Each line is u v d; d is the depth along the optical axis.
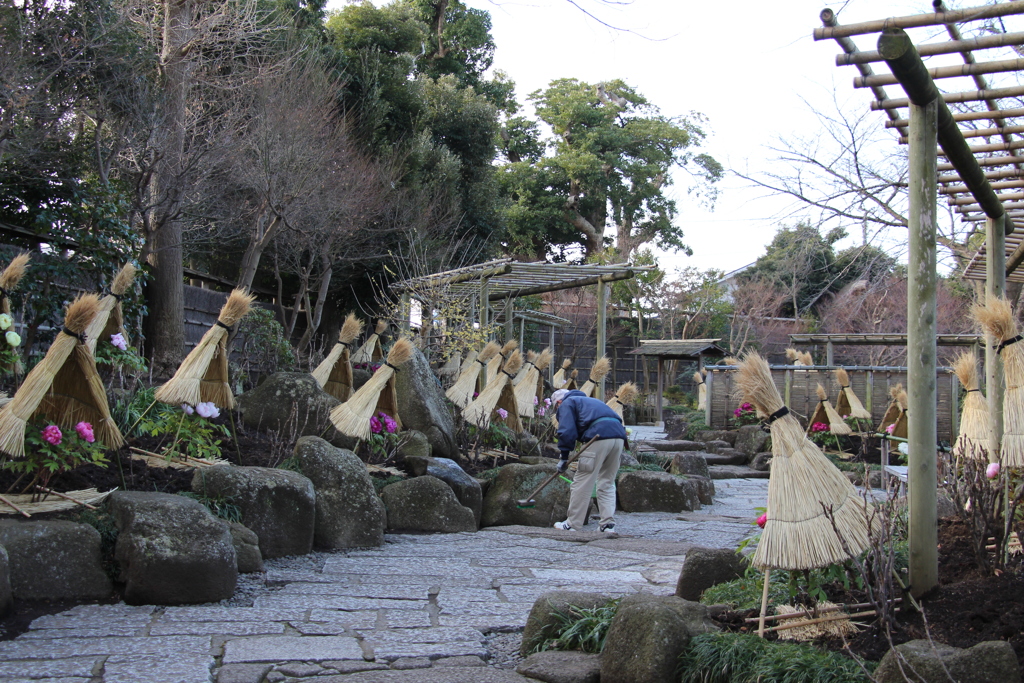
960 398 14.10
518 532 6.98
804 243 11.75
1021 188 4.67
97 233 9.35
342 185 13.38
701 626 3.22
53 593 4.22
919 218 3.34
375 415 7.55
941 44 3.13
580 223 30.64
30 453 4.75
